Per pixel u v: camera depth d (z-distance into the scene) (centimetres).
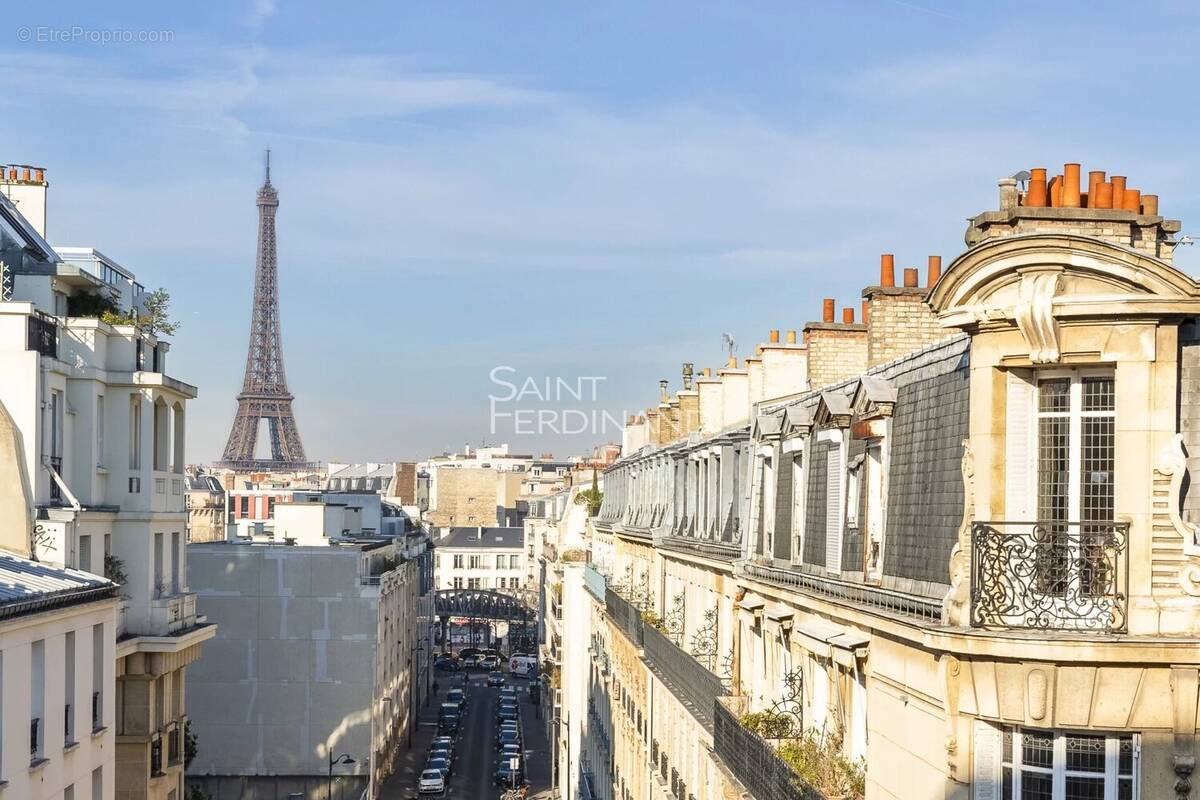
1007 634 1708
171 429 5138
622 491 7206
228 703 8850
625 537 6331
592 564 8519
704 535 4172
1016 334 1759
